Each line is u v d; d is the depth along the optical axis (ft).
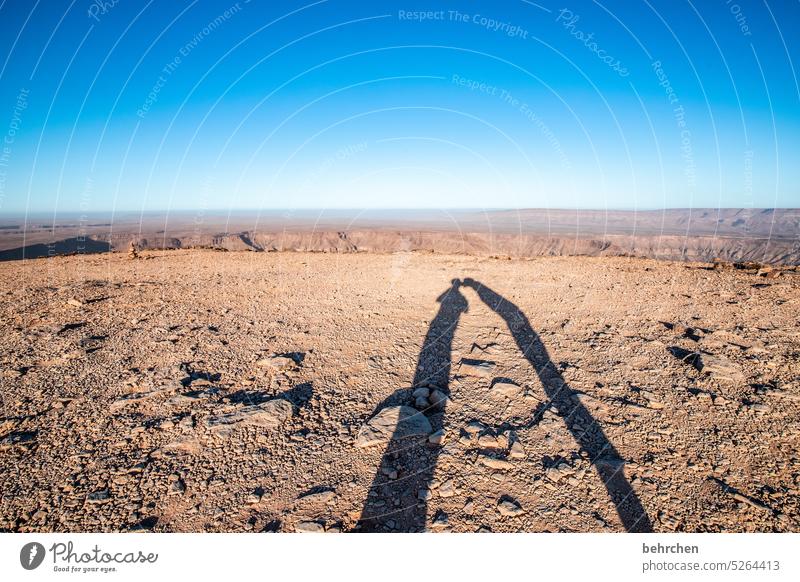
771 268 38.58
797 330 21.85
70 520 9.87
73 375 16.78
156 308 26.66
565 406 15.05
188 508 10.36
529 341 21.52
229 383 16.63
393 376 17.72
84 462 11.68
